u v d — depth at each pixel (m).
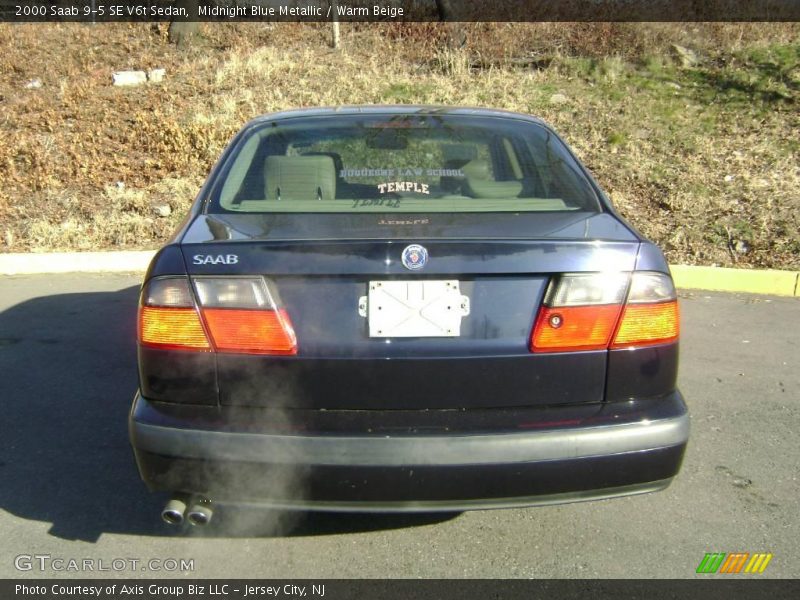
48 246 7.37
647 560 2.99
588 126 9.38
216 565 2.95
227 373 2.60
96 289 6.53
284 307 2.59
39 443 3.87
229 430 2.54
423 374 2.58
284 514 3.28
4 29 13.28
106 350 5.13
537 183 3.29
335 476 2.51
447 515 3.29
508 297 2.62
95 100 10.48
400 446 2.50
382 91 10.55
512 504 2.59
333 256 2.57
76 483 3.51
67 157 8.95
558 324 2.61
